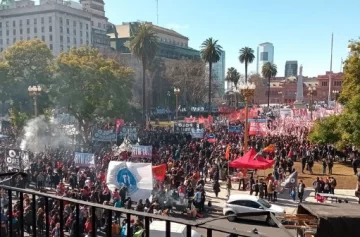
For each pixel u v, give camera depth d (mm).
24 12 126938
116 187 18531
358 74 35031
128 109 53625
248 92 29266
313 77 186875
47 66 46406
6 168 24922
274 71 134375
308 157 34094
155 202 18266
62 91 44062
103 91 45406
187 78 103312
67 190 19672
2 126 48375
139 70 99062
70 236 13086
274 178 27000
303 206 10172
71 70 43969
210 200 24656
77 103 44250
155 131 48312
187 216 20609
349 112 32156
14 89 45062
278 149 38125
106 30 150750
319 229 7852
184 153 33969
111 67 49938
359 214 8047
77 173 24766
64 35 126250
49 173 24672
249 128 41906
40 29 124875
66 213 14055
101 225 13766
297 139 44312
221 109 97000
